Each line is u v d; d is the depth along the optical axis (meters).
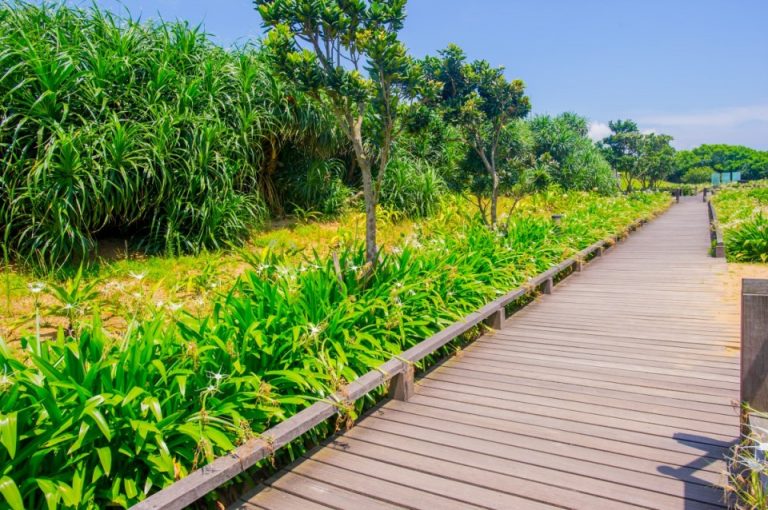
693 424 3.31
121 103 6.66
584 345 5.11
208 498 2.63
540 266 7.93
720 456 2.90
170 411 2.81
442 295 5.41
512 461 2.94
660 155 33.44
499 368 4.50
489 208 12.95
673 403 3.65
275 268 5.19
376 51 4.90
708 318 5.98
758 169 100.31
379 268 5.24
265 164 8.88
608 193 22.61
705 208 23.50
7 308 4.52
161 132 6.35
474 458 2.98
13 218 5.48
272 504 2.61
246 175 7.96
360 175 10.80
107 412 2.54
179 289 5.41
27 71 5.93
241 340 3.42
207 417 2.63
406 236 8.49
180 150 6.69
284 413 3.20
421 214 10.38
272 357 3.47
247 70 8.12
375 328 4.34
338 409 3.17
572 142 21.34
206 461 2.63
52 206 5.32
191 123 6.90
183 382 2.70
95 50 6.64
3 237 5.55
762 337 2.44
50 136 5.70
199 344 3.25
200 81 7.32
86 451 2.43
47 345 2.88
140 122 6.61
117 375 2.65
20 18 6.48
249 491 2.74
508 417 3.51
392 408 3.72
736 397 3.72
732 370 4.28
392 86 5.44
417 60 10.05
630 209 18.09
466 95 10.30
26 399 2.45
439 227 9.62
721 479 2.63
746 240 10.07
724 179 61.25
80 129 5.82
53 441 2.24
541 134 19.98
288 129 8.46
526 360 4.70
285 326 3.71
